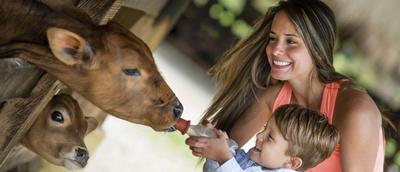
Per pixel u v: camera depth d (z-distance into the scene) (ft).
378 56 25.52
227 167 8.20
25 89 8.39
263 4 38.91
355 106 8.52
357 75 25.16
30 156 13.74
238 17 40.40
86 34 7.84
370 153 8.41
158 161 22.18
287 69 9.14
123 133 23.59
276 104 9.89
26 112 8.88
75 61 7.54
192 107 29.71
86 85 8.02
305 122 8.02
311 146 8.03
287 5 9.04
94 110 15.29
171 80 33.04
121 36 8.05
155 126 8.46
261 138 8.36
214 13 40.88
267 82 10.18
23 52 7.72
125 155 21.49
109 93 8.11
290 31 8.91
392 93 24.88
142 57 8.09
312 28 8.82
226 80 10.52
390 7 25.49
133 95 8.18
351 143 8.40
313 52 8.92
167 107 8.38
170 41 40.93
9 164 12.68
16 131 9.05
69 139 9.91
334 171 8.91
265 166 8.41
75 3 9.00
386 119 10.48
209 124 8.89
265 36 9.95
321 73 9.17
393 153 22.33
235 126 10.41
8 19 7.68
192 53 40.63
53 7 8.18
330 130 8.12
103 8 9.20
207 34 41.06
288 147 8.11
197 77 36.63
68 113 9.96
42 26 7.80
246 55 10.21
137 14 13.24
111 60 7.87
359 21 25.27
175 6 15.64
